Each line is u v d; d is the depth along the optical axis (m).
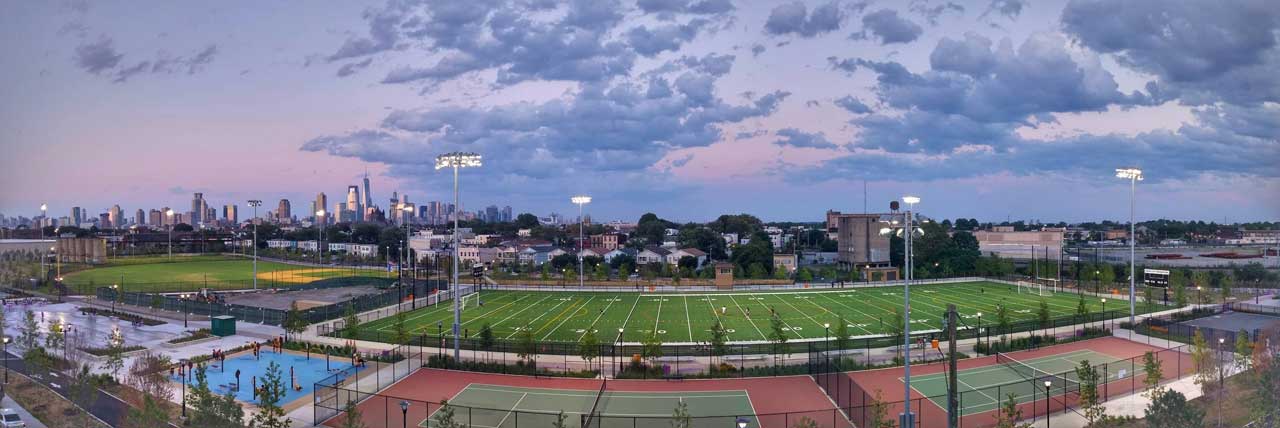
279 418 46.22
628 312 99.00
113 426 44.06
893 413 47.38
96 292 116.50
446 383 56.38
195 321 90.25
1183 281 115.38
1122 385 53.66
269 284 143.38
